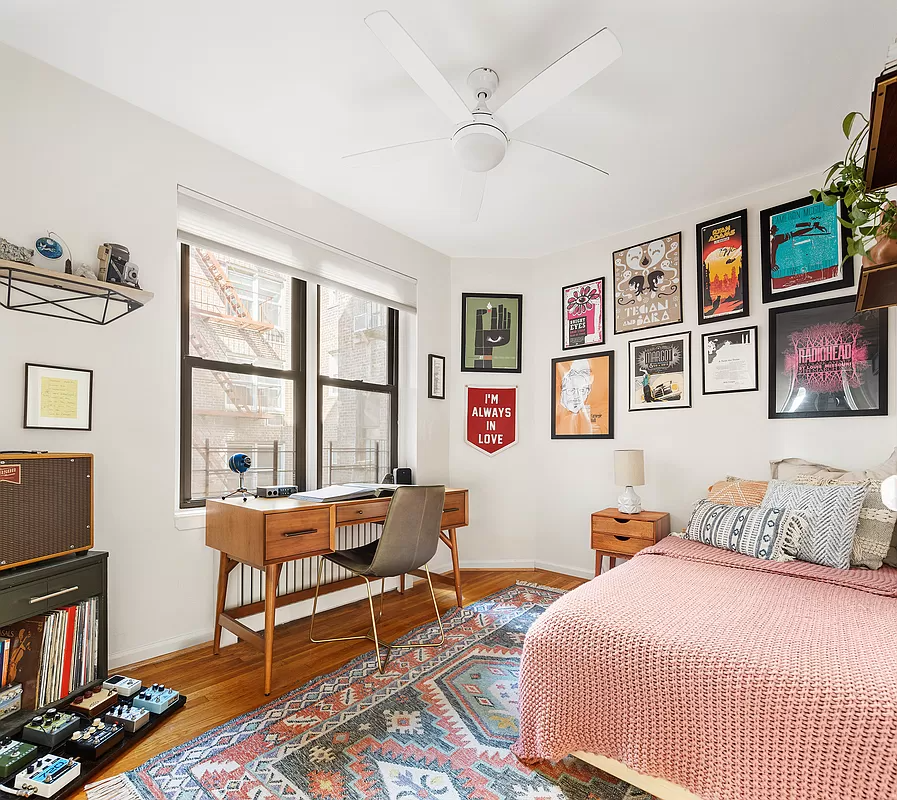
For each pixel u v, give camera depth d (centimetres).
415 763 168
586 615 164
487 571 401
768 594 186
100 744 163
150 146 241
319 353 334
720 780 130
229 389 290
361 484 335
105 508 222
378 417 378
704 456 326
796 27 183
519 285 423
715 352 323
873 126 96
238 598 271
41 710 177
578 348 393
